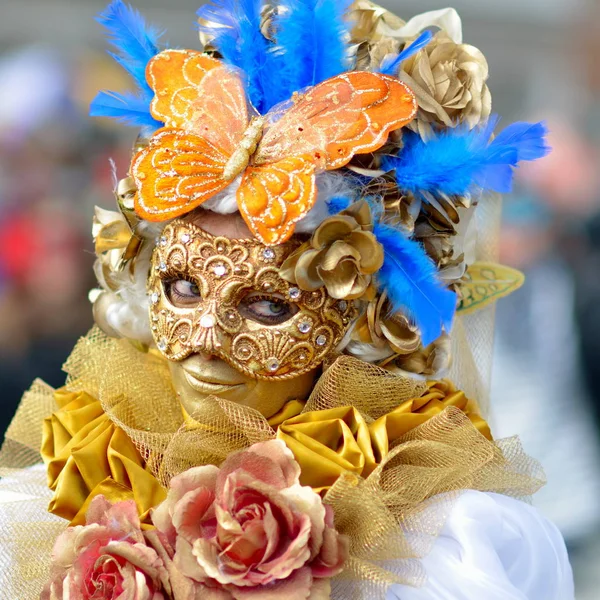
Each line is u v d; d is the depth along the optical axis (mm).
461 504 1987
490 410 2672
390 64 2084
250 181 1996
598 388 4559
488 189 2250
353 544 1943
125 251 2223
